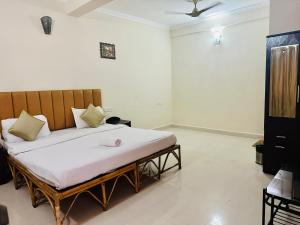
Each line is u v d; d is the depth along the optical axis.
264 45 4.58
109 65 4.70
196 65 5.77
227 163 3.49
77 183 2.05
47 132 3.38
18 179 3.05
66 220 2.15
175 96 6.36
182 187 2.75
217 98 5.47
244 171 3.16
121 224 2.07
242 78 4.99
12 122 3.15
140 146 2.71
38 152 2.56
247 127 5.04
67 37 3.97
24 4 3.41
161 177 3.05
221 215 2.15
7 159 2.97
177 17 5.23
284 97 2.73
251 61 4.81
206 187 2.73
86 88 4.32
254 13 4.61
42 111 3.62
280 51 2.70
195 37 5.69
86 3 3.44
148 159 2.79
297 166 2.36
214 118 5.60
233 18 4.92
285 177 1.98
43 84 3.71
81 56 4.20
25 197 2.62
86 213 2.27
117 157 2.42
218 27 5.17
